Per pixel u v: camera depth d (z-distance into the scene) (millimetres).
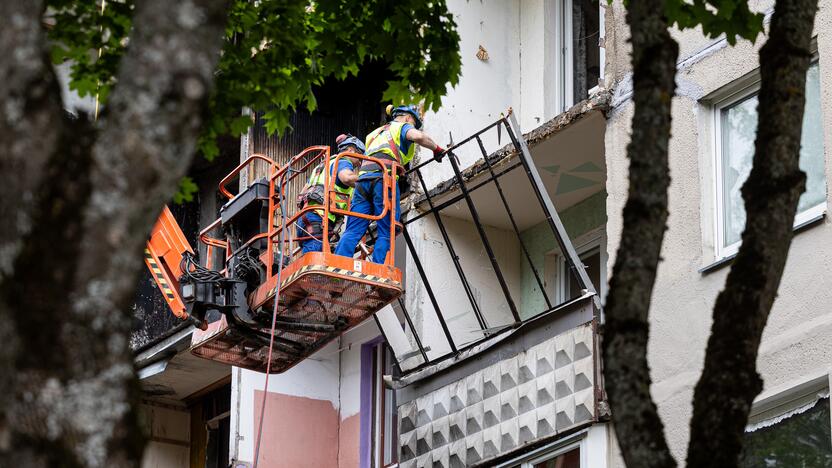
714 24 11922
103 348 6637
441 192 20641
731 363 8289
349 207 18875
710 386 8273
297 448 22469
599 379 17109
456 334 20797
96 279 6680
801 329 14750
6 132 6656
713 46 16875
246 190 19656
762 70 9211
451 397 19281
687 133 16922
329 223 19078
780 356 14852
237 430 22141
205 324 19859
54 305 6594
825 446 14352
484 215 21328
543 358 17984
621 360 8242
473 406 18891
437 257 21062
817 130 15445
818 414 14492
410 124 18688
